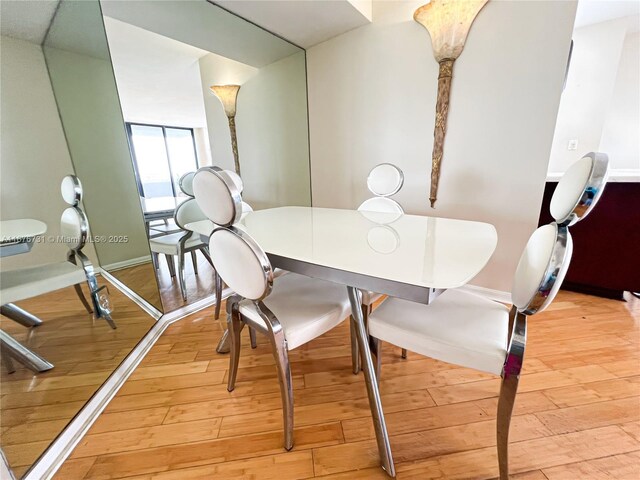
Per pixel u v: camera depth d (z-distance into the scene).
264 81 2.59
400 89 2.06
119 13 1.85
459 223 1.35
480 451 0.97
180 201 2.38
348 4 1.83
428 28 1.80
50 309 1.41
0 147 1.42
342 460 0.96
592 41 2.89
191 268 2.80
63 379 1.33
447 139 1.91
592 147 3.07
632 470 0.89
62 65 1.60
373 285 0.78
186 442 1.04
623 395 1.17
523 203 1.75
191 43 2.25
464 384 1.28
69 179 1.65
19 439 1.04
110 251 1.82
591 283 1.99
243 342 1.66
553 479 0.87
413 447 0.99
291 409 0.98
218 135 2.83
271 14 1.94
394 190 1.80
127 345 1.59
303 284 1.27
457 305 1.04
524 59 1.58
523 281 0.75
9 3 1.45
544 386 1.23
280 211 1.89
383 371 1.38
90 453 1.00
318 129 2.63
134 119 3.62
